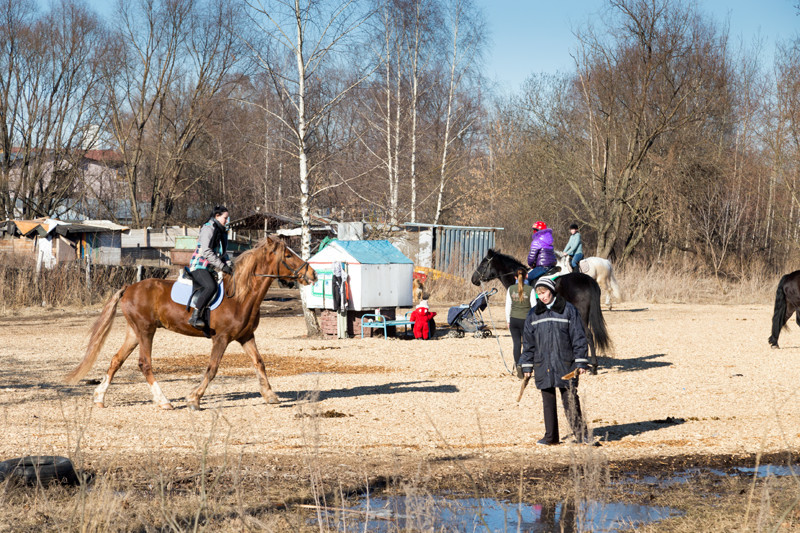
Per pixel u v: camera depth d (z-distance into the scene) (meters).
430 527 5.11
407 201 36.03
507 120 48.47
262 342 17.44
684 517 5.51
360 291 18.08
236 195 52.88
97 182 63.22
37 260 28.48
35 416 9.00
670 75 38.81
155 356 14.92
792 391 10.66
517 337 12.14
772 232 39.19
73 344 16.66
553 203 43.50
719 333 18.42
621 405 9.88
